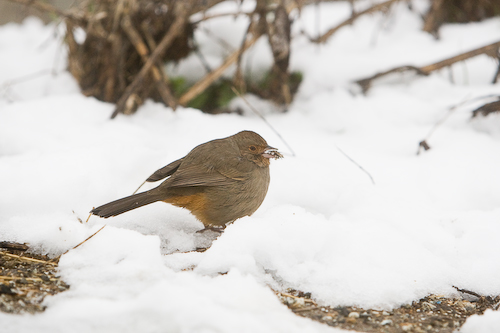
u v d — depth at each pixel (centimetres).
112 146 1051
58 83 1454
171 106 1319
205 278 738
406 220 915
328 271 789
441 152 1139
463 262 845
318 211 1000
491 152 1126
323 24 1656
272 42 1301
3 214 898
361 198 978
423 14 1667
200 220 951
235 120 1314
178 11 1330
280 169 1078
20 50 1644
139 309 643
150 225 937
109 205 851
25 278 745
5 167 985
